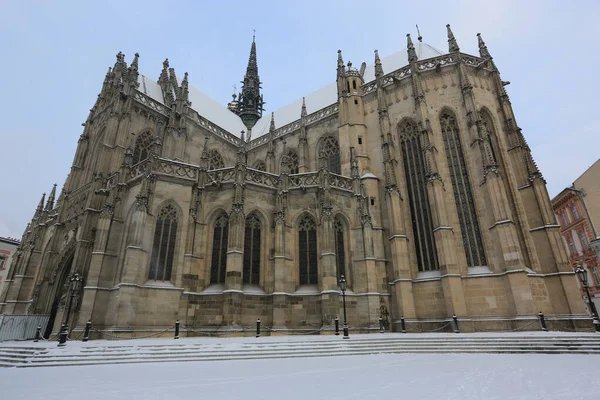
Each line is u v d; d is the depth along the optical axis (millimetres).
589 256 55344
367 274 33844
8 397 9461
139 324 27469
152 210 31031
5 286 47531
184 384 11312
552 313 31688
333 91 59719
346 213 36781
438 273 35062
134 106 45500
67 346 20328
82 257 33719
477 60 42938
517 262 31000
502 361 17031
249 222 33688
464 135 38438
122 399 9102
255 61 88438
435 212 34938
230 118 70500
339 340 22797
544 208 34969
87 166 45344
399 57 53031
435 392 9750
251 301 30828
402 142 42312
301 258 34062
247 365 16188
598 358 17688
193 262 31219
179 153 48062
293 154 53906
